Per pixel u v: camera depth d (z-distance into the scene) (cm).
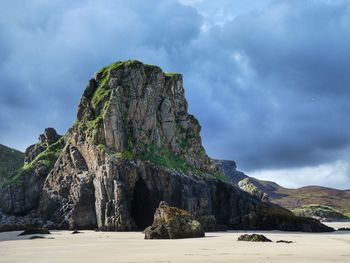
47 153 11938
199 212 9175
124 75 10444
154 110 10362
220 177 11062
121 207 8506
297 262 2773
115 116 9631
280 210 9694
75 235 7019
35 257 3459
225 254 3369
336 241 5153
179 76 11656
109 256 3391
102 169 9106
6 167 15700
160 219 5928
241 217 9406
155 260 2988
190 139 11125
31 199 11131
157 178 9250
